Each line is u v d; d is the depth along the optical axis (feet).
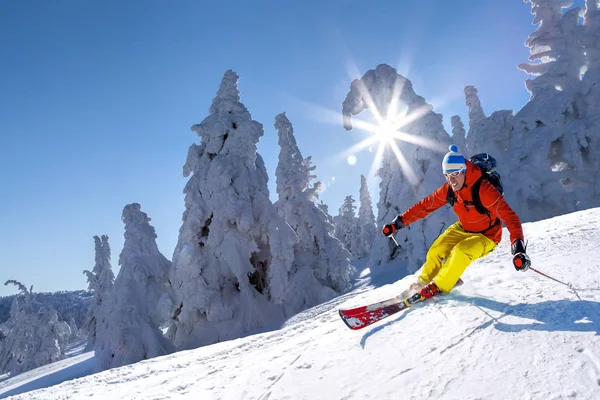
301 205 106.42
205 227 87.97
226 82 93.09
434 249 11.40
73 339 216.33
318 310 71.31
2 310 328.49
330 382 8.13
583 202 69.72
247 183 88.99
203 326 78.33
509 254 14.17
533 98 79.00
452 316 9.40
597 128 71.51
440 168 79.61
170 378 13.62
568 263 11.59
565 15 79.15
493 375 6.82
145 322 75.25
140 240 82.33
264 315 82.53
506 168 74.74
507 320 8.48
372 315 10.71
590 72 75.61
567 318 7.89
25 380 97.35
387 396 7.10
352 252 173.27
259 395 8.54
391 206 94.02
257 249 85.46
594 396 5.74
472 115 114.62
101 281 132.57
